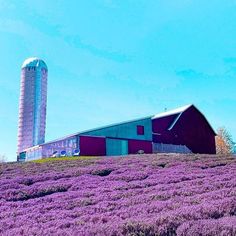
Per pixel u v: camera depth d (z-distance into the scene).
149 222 8.84
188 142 67.56
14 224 10.90
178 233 8.16
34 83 94.56
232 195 12.67
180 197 13.05
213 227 8.20
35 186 19.72
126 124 60.12
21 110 93.75
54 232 8.97
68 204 13.70
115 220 9.83
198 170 22.98
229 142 112.50
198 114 70.12
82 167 27.77
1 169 30.53
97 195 15.58
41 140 92.12
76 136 55.09
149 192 15.15
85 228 9.02
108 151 56.97
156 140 63.59
